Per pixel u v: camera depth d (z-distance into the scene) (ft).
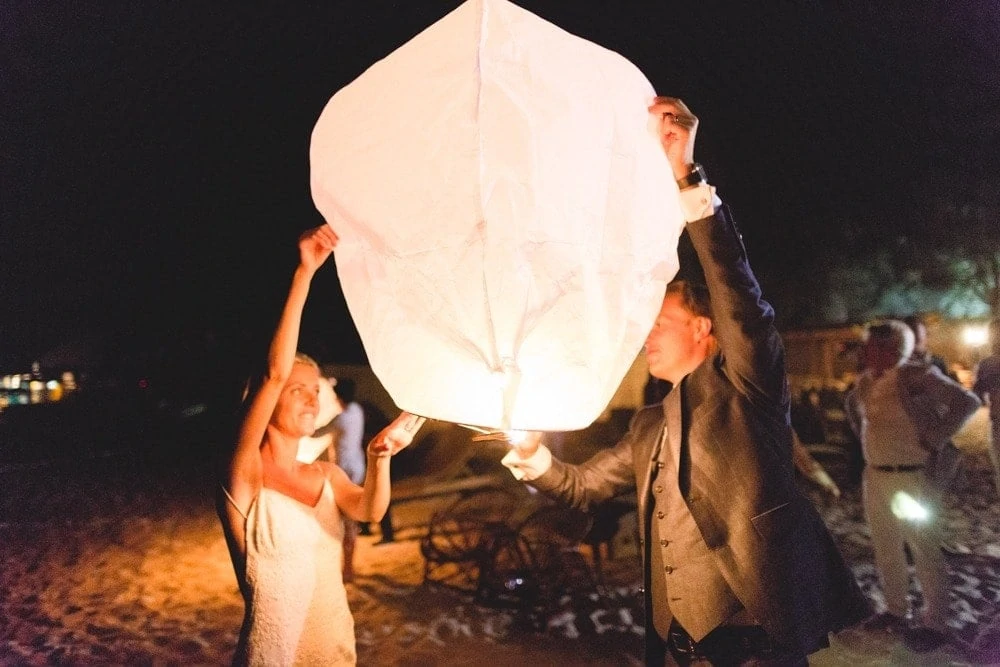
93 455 52.90
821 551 7.46
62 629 18.85
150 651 17.20
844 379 69.41
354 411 20.11
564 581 19.29
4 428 65.21
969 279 67.82
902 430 15.75
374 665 15.88
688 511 7.51
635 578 20.31
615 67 5.51
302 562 7.38
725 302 6.82
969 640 15.65
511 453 8.64
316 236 6.74
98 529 30.50
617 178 5.31
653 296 5.75
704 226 6.32
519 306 4.91
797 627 6.98
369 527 26.94
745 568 7.06
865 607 7.64
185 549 26.61
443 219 4.87
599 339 5.26
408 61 5.16
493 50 4.92
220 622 19.02
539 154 4.82
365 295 5.62
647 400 29.09
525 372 5.09
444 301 5.05
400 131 5.03
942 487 15.98
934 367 15.93
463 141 4.78
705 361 7.90
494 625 17.71
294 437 7.85
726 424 7.36
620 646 16.25
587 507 9.07
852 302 75.10
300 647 7.29
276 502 7.40
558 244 4.91
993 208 56.65
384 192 5.09
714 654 7.38
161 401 67.36
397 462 31.37
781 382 7.29
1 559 26.02
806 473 22.47
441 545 23.20
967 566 20.66
